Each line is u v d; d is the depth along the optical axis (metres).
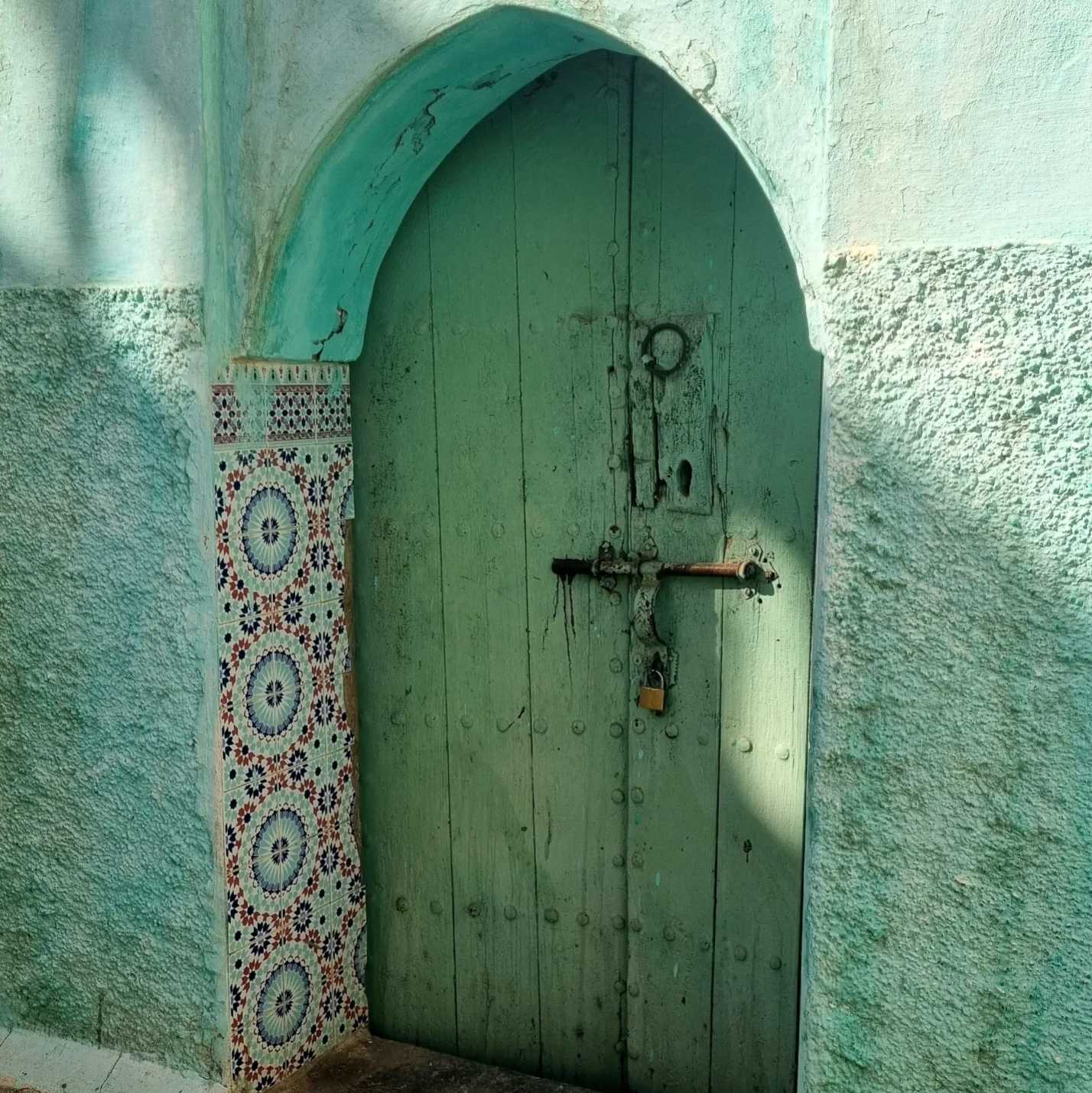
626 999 2.91
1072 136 1.92
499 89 2.64
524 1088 2.95
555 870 2.96
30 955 3.04
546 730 2.92
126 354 2.71
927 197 2.02
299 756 2.94
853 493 2.13
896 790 2.16
